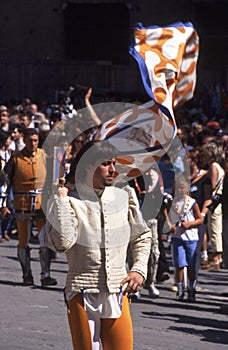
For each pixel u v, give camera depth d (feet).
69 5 155.12
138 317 39.68
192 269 44.34
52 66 136.15
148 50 31.07
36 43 154.92
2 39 154.92
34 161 46.80
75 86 99.60
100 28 155.94
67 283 22.25
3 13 154.61
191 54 31.81
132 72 132.87
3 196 47.26
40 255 47.57
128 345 22.17
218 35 146.61
